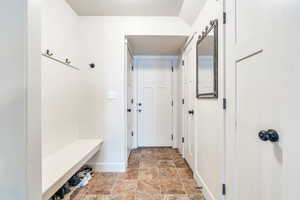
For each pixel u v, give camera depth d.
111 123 2.85
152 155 3.59
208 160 2.00
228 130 1.53
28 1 1.00
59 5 2.21
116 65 2.83
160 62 4.17
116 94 2.84
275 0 0.91
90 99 2.84
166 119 4.20
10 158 1.01
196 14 2.39
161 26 2.78
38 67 1.09
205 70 2.08
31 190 1.03
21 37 1.00
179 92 3.82
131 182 2.45
